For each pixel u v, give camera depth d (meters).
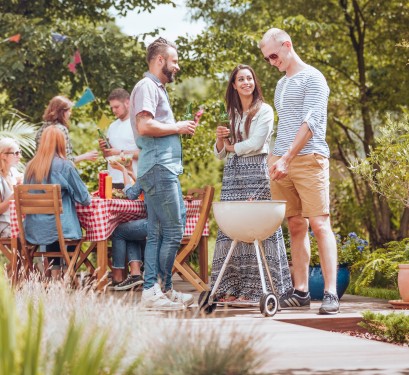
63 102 7.45
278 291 5.85
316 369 3.65
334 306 5.46
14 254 6.78
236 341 3.07
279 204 5.35
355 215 14.24
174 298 5.68
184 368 2.92
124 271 7.70
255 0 15.38
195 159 15.60
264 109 5.85
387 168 7.02
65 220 6.62
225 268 5.60
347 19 15.02
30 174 6.72
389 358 3.96
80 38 13.38
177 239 5.60
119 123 7.89
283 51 5.75
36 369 2.45
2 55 13.26
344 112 15.63
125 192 6.95
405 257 7.03
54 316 3.40
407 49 14.08
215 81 15.76
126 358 3.02
